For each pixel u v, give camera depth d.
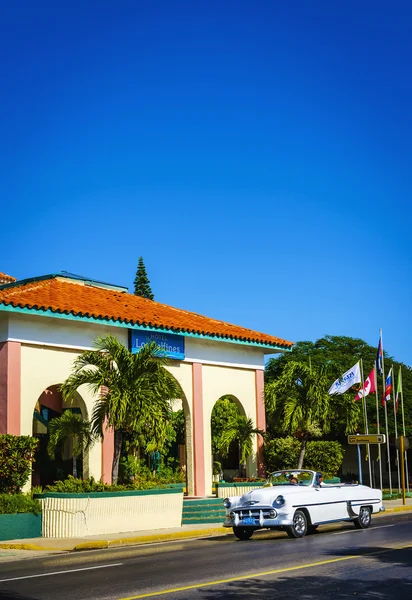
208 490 26.72
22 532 18.62
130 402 20.06
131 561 14.20
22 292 23.23
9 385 21.36
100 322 23.39
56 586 11.25
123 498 20.19
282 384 27.88
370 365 45.78
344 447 47.00
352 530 19.66
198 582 11.20
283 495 18.02
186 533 20.02
